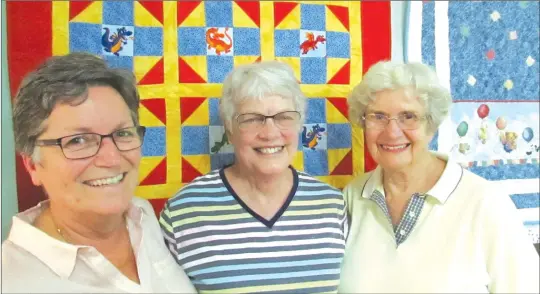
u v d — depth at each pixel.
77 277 0.80
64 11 1.28
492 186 1.13
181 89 1.38
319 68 1.50
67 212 0.84
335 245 1.11
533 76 1.72
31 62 1.25
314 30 1.50
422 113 1.11
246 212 1.08
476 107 1.66
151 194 1.36
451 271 1.06
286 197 1.12
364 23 1.55
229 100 1.09
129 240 0.96
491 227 1.07
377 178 1.25
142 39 1.35
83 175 0.79
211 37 1.40
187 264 1.05
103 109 0.80
